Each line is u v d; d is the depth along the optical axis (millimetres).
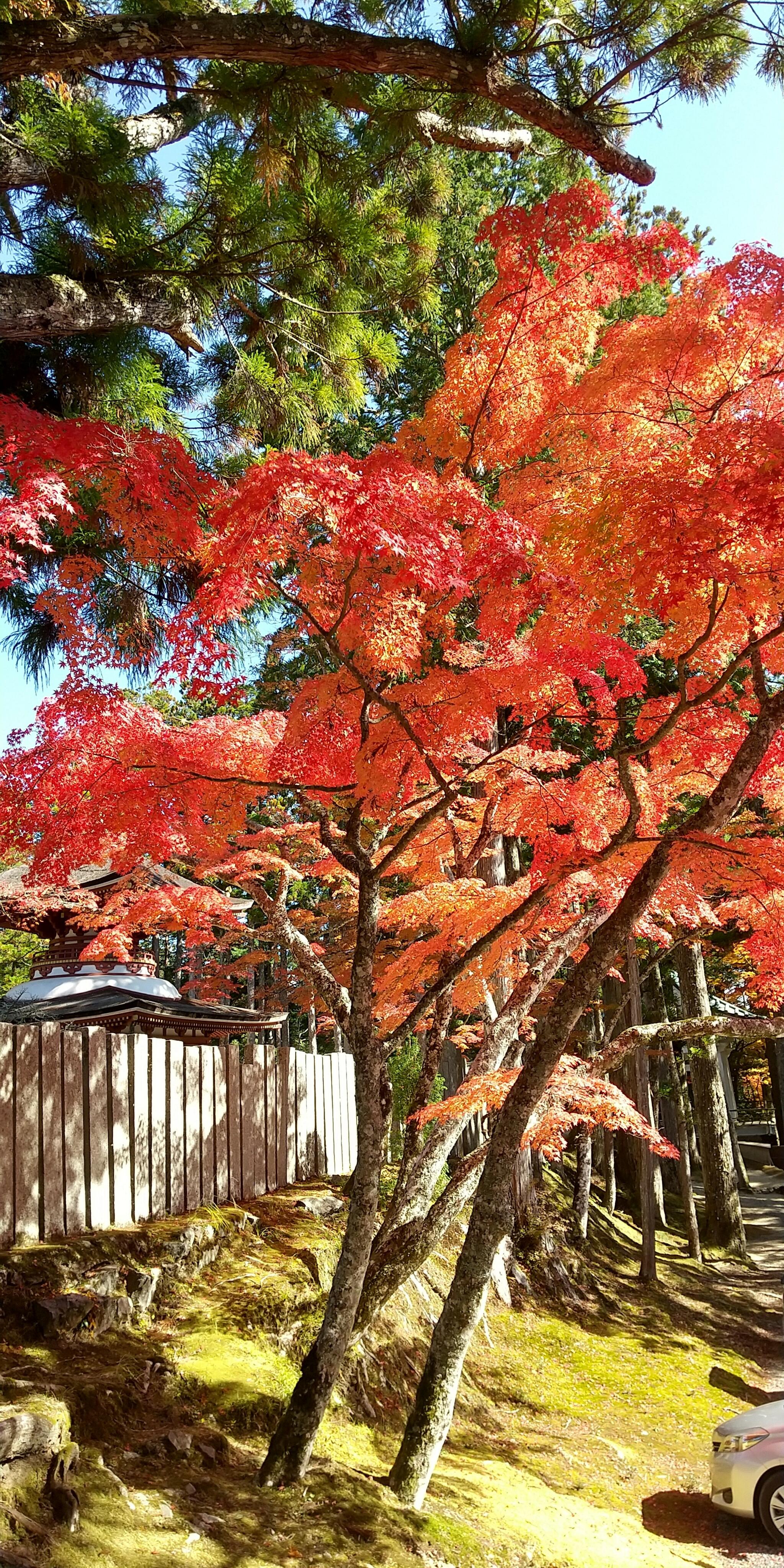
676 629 6734
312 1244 10031
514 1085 7082
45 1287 6879
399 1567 5699
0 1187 7129
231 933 11586
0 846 6391
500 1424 10727
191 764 6496
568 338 6516
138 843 6637
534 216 6023
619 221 6230
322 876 10898
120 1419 5980
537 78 5812
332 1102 14461
